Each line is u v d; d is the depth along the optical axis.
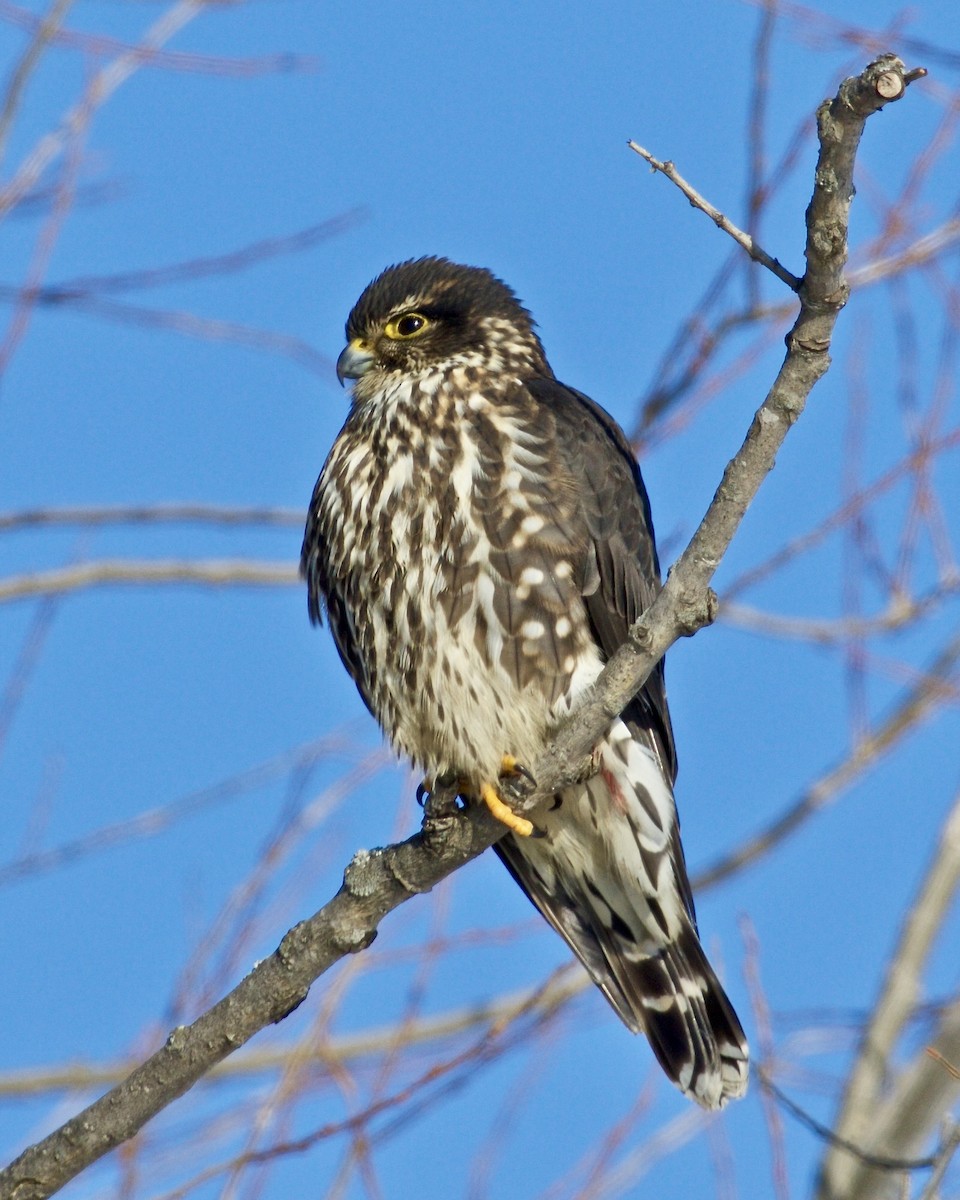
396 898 9.31
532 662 10.86
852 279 13.51
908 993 13.11
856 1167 12.09
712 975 11.54
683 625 8.71
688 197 7.89
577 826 11.35
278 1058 14.12
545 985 11.35
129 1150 10.76
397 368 12.36
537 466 11.04
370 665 11.43
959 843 13.83
